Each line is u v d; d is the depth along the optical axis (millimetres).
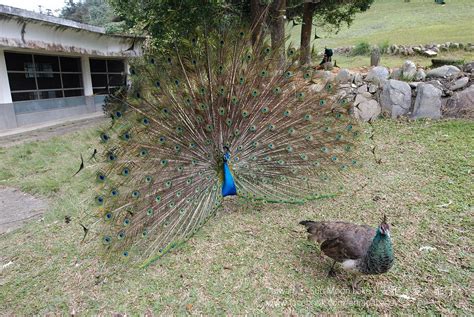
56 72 15766
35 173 7609
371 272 2975
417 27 22266
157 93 4332
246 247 4168
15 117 13508
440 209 4559
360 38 21234
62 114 15844
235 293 3424
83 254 4270
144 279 3709
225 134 4637
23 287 3758
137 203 3920
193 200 4406
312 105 4914
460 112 8016
